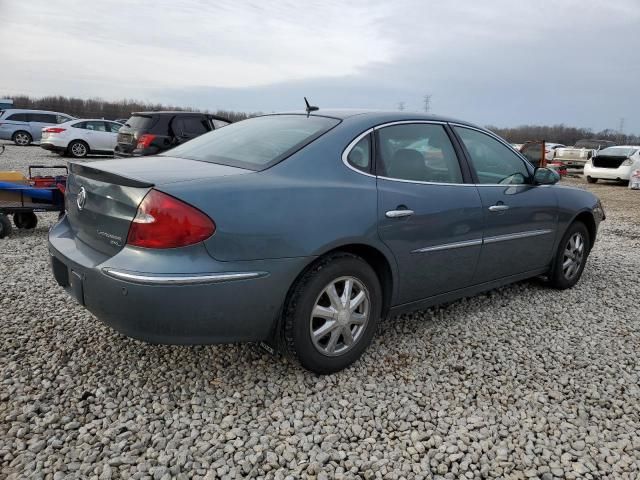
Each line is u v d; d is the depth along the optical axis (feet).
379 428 8.44
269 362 10.28
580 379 10.33
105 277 8.17
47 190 20.39
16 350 10.39
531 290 15.84
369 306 10.20
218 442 7.86
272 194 8.76
